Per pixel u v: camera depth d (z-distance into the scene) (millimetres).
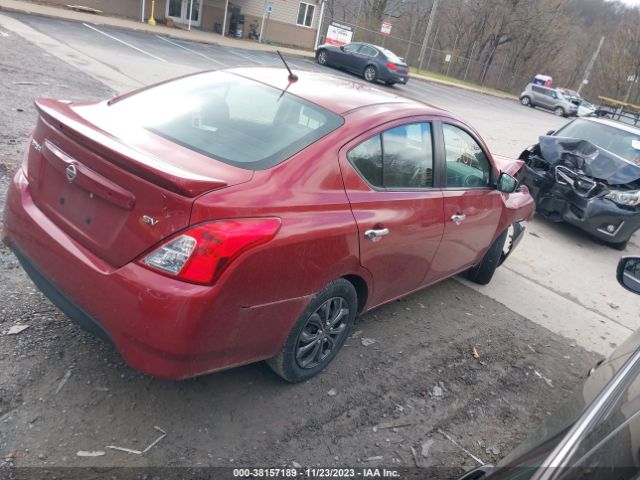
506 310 5078
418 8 49000
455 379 3754
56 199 2730
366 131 3133
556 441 1599
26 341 3029
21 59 9719
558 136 9188
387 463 2861
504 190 4598
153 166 2297
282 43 28875
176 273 2289
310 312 2939
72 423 2602
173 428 2721
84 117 2881
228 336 2502
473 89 39125
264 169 2682
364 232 3025
